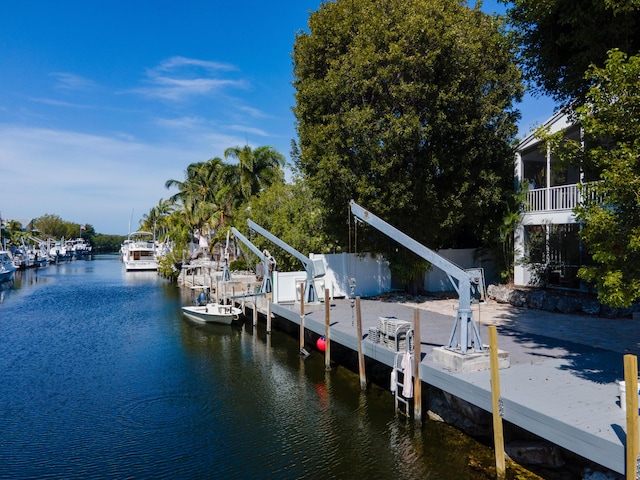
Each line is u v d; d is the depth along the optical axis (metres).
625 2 8.09
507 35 12.38
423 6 17.69
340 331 14.77
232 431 11.49
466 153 19.03
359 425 11.43
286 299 21.52
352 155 18.64
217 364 17.69
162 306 33.28
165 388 14.92
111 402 13.70
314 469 9.50
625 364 6.11
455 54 17.48
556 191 19.59
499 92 19.50
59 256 108.94
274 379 15.59
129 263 68.81
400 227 19.80
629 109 7.07
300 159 21.41
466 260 24.16
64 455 10.38
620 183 6.84
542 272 19.81
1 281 54.12
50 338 22.80
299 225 27.38
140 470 9.67
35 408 13.25
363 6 19.11
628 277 7.23
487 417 10.19
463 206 19.89
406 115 17.22
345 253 22.38
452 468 9.10
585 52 9.52
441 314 17.27
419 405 10.98
